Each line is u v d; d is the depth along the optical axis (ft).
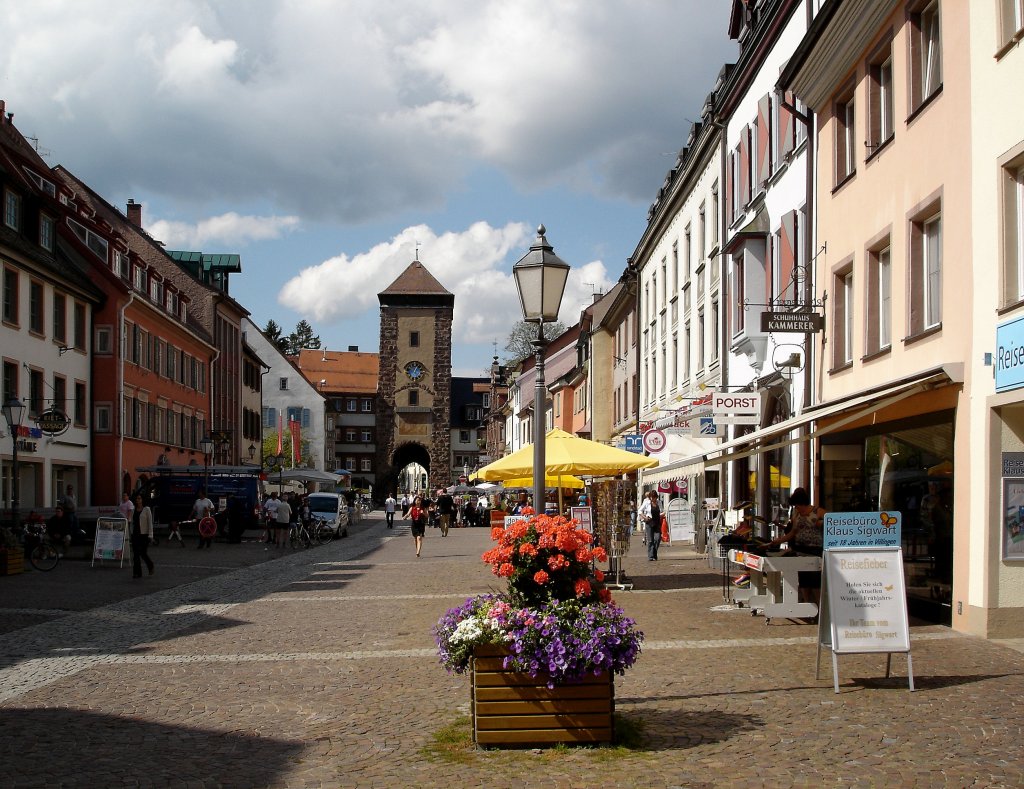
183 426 185.57
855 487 57.72
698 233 114.73
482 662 24.61
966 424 42.93
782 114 76.69
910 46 50.70
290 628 46.78
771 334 78.69
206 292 206.80
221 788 21.63
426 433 351.25
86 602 59.47
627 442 121.08
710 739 24.89
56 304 130.72
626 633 24.63
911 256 50.37
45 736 26.25
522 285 36.17
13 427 92.99
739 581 54.60
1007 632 40.45
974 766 22.04
